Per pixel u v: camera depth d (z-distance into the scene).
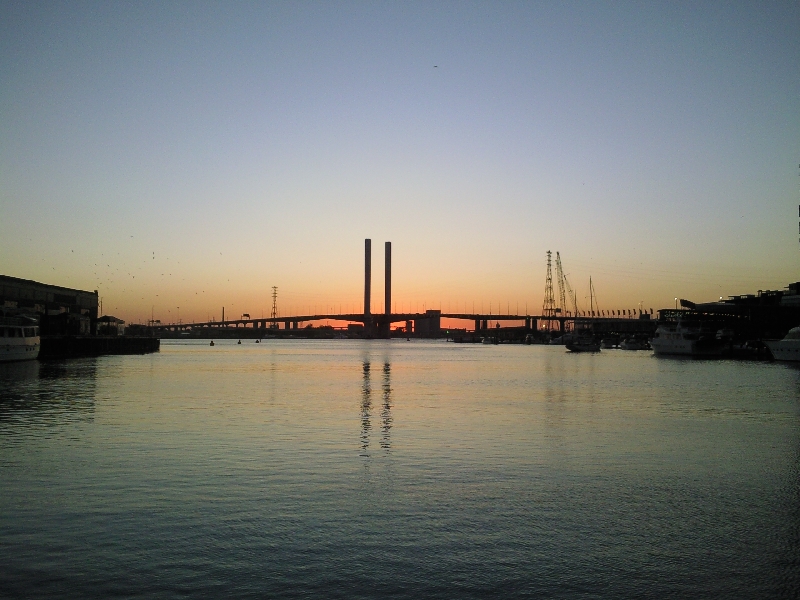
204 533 18.12
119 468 25.52
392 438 32.69
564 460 27.45
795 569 15.95
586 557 16.61
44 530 18.28
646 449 29.95
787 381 73.44
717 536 18.06
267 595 14.53
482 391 60.53
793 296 167.00
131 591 14.66
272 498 21.44
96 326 161.12
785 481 23.89
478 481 23.80
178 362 116.62
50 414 41.00
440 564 16.17
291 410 44.22
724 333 149.38
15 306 120.38
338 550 16.98
